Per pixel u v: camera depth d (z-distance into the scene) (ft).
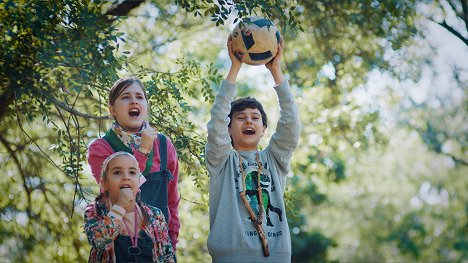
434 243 93.86
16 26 27.30
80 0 27.43
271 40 20.84
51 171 36.65
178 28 39.22
